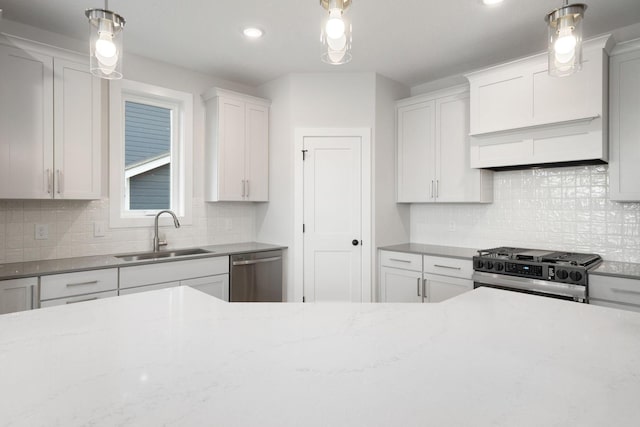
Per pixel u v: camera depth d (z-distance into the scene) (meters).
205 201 3.66
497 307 1.29
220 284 3.19
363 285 3.60
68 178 2.62
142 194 3.38
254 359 0.87
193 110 3.57
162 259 2.83
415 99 3.67
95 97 2.74
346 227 3.62
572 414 0.64
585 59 2.55
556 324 1.11
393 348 0.93
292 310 1.26
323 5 1.15
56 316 1.19
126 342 0.97
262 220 3.95
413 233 4.02
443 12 2.52
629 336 1.01
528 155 2.83
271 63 3.41
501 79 2.93
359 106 3.61
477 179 3.26
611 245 2.82
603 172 2.86
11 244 2.66
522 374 0.79
